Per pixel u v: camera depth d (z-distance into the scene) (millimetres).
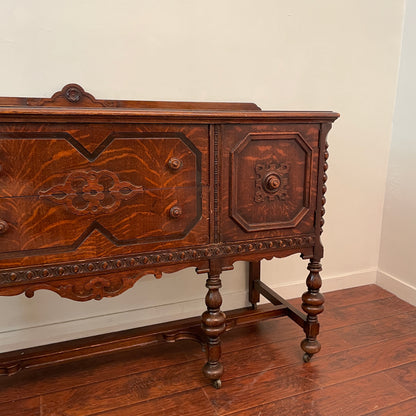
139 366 1592
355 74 2025
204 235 1311
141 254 1242
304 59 1903
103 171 1141
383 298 2193
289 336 1804
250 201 1344
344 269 2299
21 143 1051
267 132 1302
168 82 1686
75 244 1166
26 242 1111
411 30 2020
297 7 1832
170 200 1240
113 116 1104
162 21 1624
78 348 1385
